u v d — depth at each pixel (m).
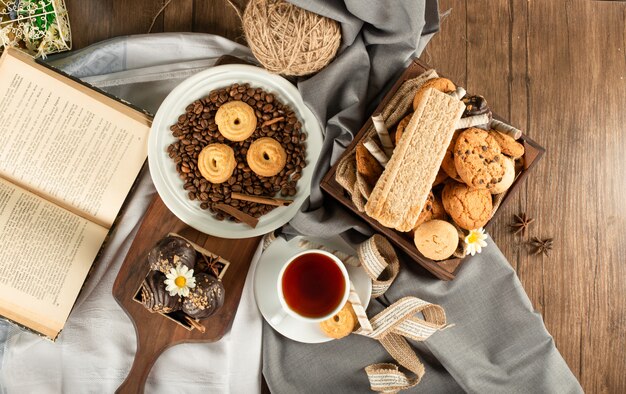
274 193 0.98
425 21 0.94
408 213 0.81
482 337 0.97
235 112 0.95
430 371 0.99
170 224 0.97
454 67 1.03
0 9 0.99
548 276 1.02
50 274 0.95
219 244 0.97
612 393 1.01
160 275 0.90
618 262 1.02
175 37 1.00
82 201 0.97
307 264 0.93
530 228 1.02
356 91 0.94
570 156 1.02
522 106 1.03
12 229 0.95
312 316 0.92
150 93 1.02
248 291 0.98
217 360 0.99
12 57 0.94
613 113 1.03
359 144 0.85
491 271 0.96
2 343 1.00
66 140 0.96
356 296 0.93
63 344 1.00
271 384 0.98
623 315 1.02
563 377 0.96
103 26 1.03
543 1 1.03
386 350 0.99
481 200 0.82
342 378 0.99
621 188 1.02
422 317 0.99
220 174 0.95
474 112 0.82
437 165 0.80
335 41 0.88
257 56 0.89
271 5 0.84
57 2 0.99
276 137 0.97
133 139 0.97
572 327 1.02
